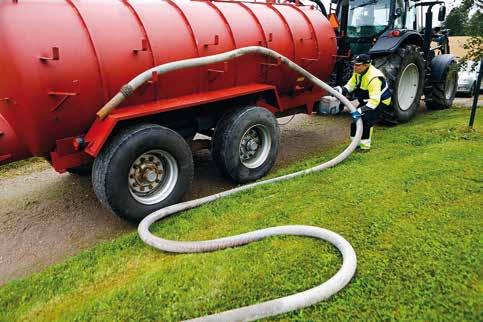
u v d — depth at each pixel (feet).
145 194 12.99
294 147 20.45
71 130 11.79
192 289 8.64
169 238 11.25
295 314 7.75
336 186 13.35
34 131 11.05
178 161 13.19
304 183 13.98
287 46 16.94
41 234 12.95
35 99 10.52
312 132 23.00
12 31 10.16
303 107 19.63
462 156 15.02
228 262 9.47
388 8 23.97
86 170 16.62
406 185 12.87
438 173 13.56
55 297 9.25
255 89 15.31
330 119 25.80
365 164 15.44
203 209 12.85
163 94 13.12
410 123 22.52
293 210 11.95
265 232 10.53
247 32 15.43
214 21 14.55
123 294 8.71
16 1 10.48
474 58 20.95
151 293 8.66
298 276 8.84
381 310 7.69
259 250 9.89
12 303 9.23
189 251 10.30
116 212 12.14
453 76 26.25
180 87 13.51
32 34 10.43
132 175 12.53
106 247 11.19
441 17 24.64
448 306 7.65
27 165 19.19
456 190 12.30
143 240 11.03
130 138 11.78
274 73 16.62
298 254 9.59
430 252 9.27
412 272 8.63
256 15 16.12
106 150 11.77
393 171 14.19
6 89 10.69
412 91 22.67
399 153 16.34
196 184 16.11
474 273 8.48
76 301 8.97
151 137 12.17
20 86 10.35
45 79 10.56
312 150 19.89
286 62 16.14
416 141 17.98
